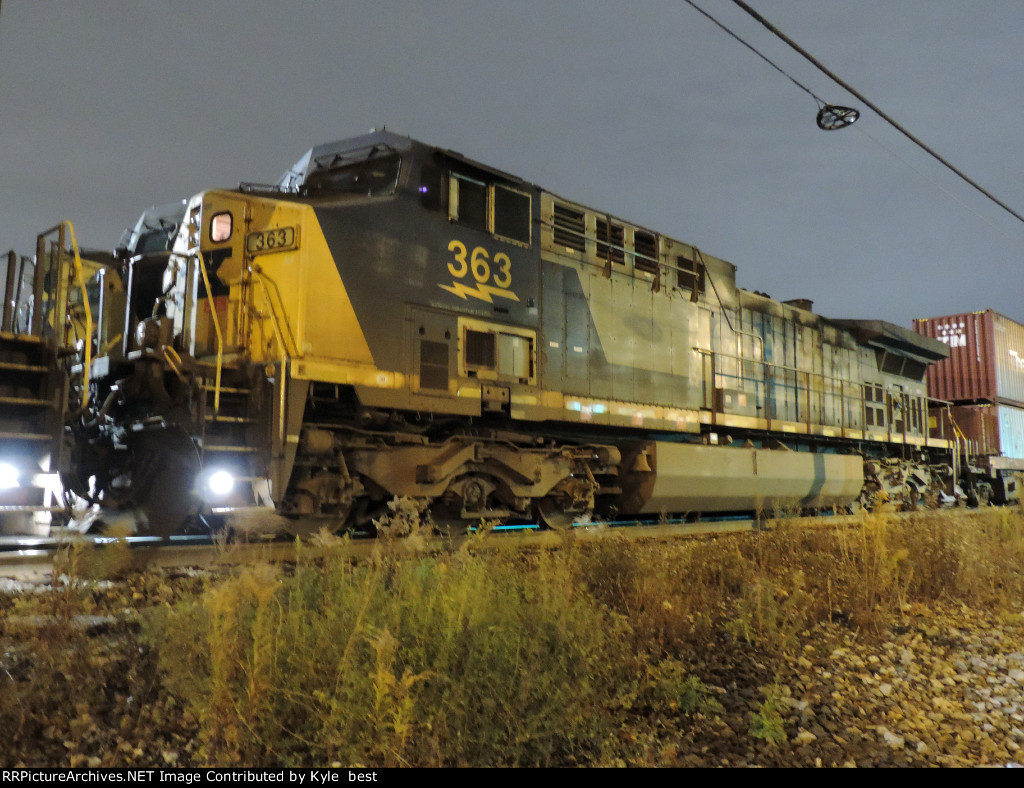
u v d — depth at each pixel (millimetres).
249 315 7375
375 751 3227
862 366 16562
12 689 3289
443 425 8445
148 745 3221
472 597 4066
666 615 5227
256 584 3854
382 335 7637
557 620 4188
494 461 8453
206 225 7730
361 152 8430
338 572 4688
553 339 9367
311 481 6965
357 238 7566
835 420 15125
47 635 3795
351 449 7305
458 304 8352
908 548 7672
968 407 20062
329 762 3203
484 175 8734
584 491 9531
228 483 6492
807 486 13469
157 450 6957
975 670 5199
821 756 3707
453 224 8422
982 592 7512
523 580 4922
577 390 9617
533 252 9242
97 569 4887
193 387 6559
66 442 5512
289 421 6688
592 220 10188
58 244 6211
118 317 8352
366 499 7699
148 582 5082
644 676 4316
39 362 5410
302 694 3355
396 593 4262
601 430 10367
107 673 3664
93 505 7273
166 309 7961
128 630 4117
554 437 9586
